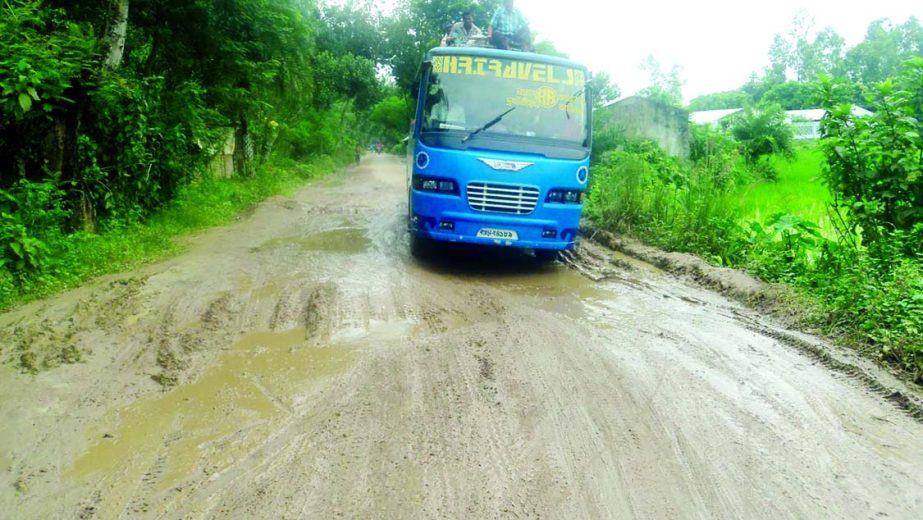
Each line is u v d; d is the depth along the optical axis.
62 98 7.45
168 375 4.54
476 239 7.89
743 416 4.12
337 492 3.15
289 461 3.43
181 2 11.33
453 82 8.25
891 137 6.62
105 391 4.28
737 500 3.21
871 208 6.77
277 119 22.20
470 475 3.34
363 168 35.00
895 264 6.16
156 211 10.75
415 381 4.51
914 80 6.62
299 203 15.34
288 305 6.24
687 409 4.19
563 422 3.96
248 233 10.64
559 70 8.46
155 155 10.34
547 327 5.86
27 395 4.19
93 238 8.23
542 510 3.07
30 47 7.04
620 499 3.18
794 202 12.05
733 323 6.12
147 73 12.16
